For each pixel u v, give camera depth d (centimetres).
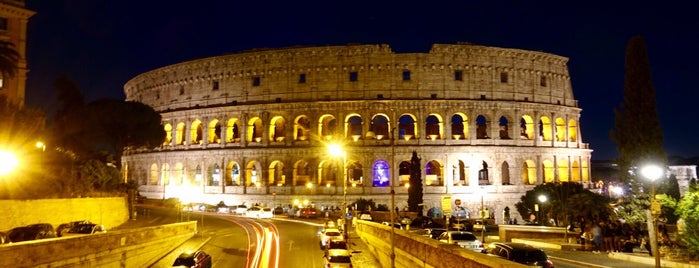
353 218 8450
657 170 3152
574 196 6425
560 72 11438
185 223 6550
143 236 4847
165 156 12225
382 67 10544
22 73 9062
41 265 3198
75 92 10500
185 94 12056
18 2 9044
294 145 10769
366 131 10462
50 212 5756
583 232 5409
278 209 10256
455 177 10338
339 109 10556
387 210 9812
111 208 7625
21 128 6016
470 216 10200
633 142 4822
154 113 10844
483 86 10631
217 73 11569
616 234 5097
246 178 11075
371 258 5241
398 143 10381
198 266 4022
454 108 10456
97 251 3872
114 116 10006
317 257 5228
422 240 3378
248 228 7769
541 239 6103
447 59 10569
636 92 4856
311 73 10756
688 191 3816
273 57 11012
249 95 11125
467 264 2530
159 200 11444
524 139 10750
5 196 5366
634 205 4931
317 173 10625
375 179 10469
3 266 2886
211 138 11662
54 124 9844
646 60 4872
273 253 5491
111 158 11306
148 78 13025
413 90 10475
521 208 8906
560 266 4081
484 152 10400
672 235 5434
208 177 11500
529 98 10931
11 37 8994
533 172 10756
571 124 11544
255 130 11925
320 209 10438
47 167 6378
